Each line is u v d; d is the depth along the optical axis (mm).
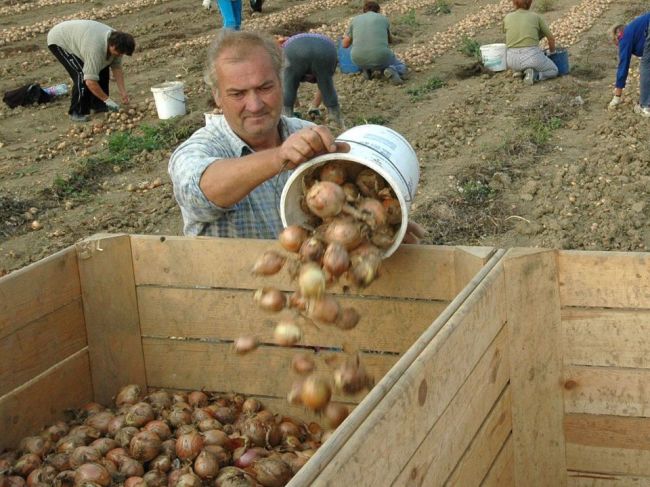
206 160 2859
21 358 3027
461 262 2793
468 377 2381
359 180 2633
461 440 2373
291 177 2572
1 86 12961
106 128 10445
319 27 16281
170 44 15203
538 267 2734
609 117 9383
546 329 2812
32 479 2742
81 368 3295
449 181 7660
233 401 3258
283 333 2504
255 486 2588
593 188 7242
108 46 10664
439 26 16312
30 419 3076
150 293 3293
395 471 1956
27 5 19312
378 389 1953
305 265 2420
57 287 3154
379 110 10508
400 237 2605
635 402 2836
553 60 11516
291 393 2469
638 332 2758
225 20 13422
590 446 2926
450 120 9625
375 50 11641
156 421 3016
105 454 2869
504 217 6910
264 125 3193
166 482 2742
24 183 8609
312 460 1718
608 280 2734
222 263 3148
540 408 2883
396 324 2980
